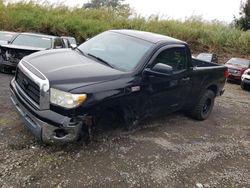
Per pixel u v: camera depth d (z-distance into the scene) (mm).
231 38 24984
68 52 5426
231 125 7191
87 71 4551
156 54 5258
